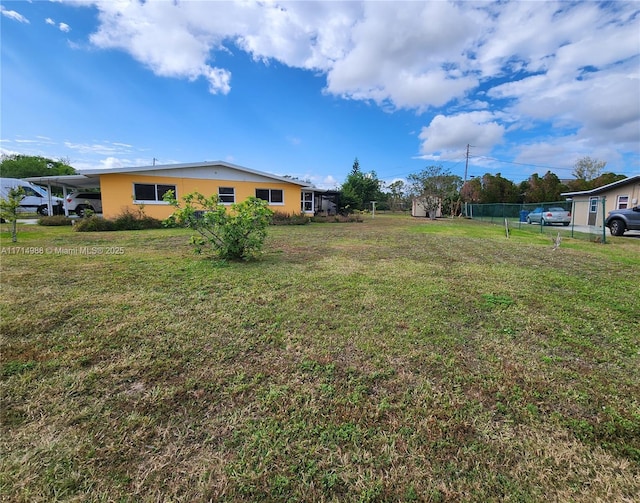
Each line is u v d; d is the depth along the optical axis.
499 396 1.87
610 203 16.23
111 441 1.47
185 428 1.57
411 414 1.71
